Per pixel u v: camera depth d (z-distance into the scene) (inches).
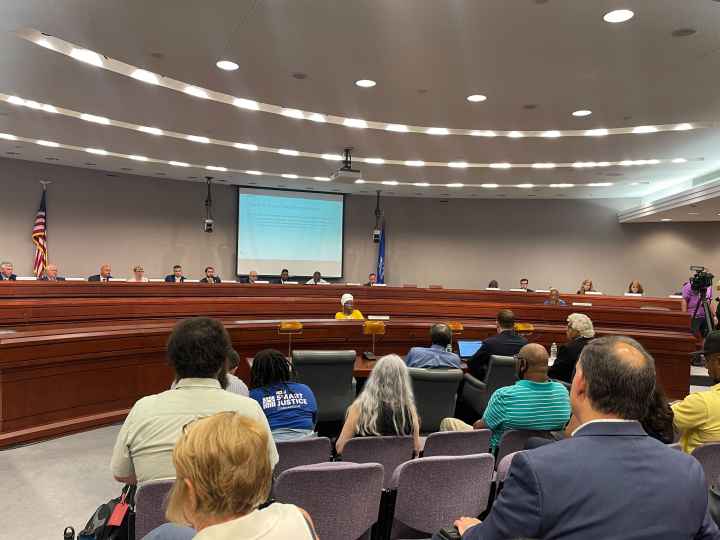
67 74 207.6
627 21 150.9
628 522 39.5
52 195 414.9
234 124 276.4
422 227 553.3
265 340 206.8
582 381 46.9
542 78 197.5
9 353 153.6
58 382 167.9
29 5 149.6
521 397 109.3
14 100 245.6
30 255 404.2
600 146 303.9
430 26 157.8
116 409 183.2
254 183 479.5
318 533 77.5
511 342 173.9
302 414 110.7
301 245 513.0
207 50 178.9
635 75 192.1
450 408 157.2
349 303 254.4
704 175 388.2
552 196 518.9
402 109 239.9
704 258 515.8
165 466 69.0
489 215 553.0
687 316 254.8
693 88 203.9
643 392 44.8
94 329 178.7
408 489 83.4
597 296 379.6
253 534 37.0
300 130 285.7
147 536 46.4
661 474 41.9
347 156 341.7
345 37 166.9
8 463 146.0
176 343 72.9
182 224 474.9
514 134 283.6
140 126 287.7
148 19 157.2
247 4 147.0
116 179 443.8
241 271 492.1
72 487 132.6
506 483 43.2
